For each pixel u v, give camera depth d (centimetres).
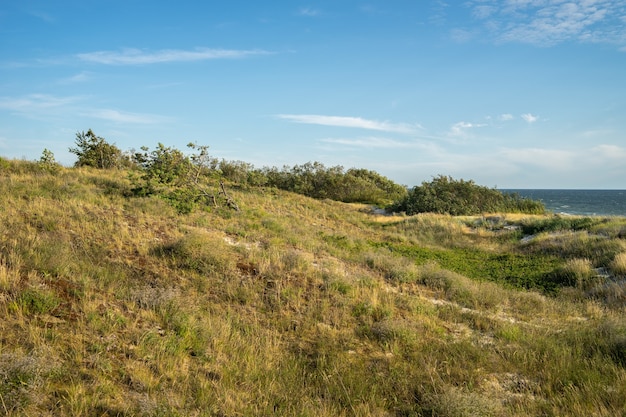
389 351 684
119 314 625
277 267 999
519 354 676
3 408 375
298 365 605
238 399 486
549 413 514
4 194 1240
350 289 928
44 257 748
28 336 504
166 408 438
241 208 1788
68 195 1365
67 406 405
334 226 2059
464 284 1096
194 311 707
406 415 511
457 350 686
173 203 1459
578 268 1316
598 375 596
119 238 1010
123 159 2708
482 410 494
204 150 1792
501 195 3306
